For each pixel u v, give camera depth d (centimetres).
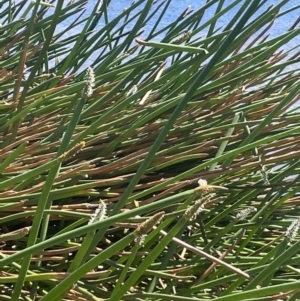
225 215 85
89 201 90
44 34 131
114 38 129
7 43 117
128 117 91
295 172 92
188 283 83
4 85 103
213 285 72
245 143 82
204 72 63
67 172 79
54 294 57
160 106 90
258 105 98
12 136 89
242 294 56
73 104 96
